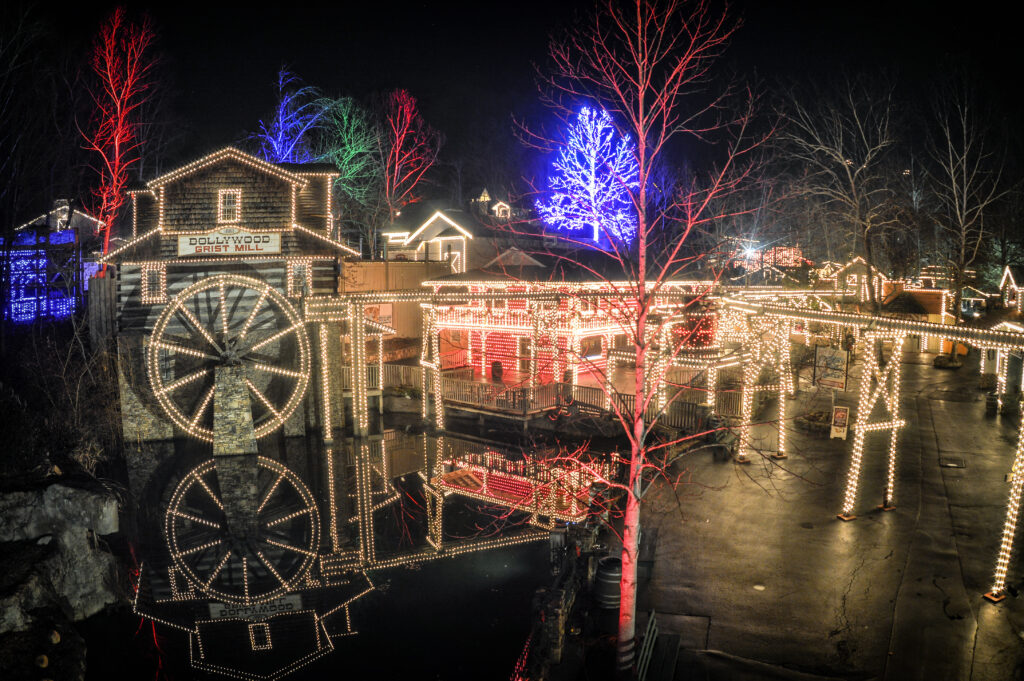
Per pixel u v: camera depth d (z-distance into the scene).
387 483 27.06
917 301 46.91
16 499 19.22
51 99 39.81
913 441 25.78
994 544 17.05
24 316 33.88
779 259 46.97
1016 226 45.62
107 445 30.00
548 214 48.56
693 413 27.67
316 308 32.09
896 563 16.19
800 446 25.78
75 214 46.66
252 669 15.35
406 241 59.28
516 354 40.47
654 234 38.00
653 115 13.04
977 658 12.53
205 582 19.41
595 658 12.91
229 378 30.45
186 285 32.19
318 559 20.61
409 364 42.56
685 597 14.95
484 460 28.55
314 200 34.53
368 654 15.82
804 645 13.08
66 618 16.67
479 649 15.89
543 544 21.06
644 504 20.42
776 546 17.30
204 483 27.05
